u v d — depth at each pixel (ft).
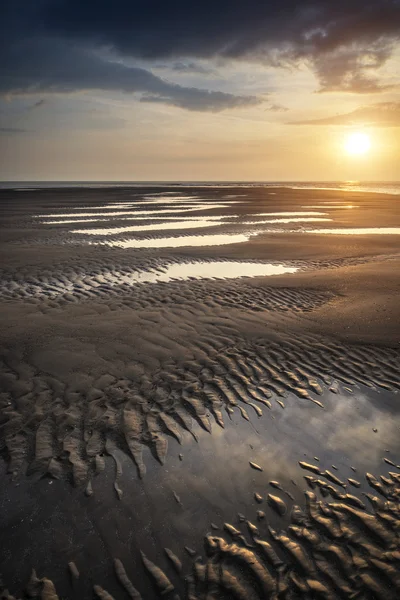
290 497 11.42
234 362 19.58
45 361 19.26
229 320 25.45
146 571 9.19
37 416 14.93
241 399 16.46
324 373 18.61
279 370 18.86
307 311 27.09
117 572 9.15
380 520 10.61
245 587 8.86
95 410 15.40
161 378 17.93
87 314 26.53
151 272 39.73
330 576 9.12
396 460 13.00
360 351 20.65
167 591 8.76
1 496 11.26
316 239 60.64
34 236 62.64
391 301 27.81
